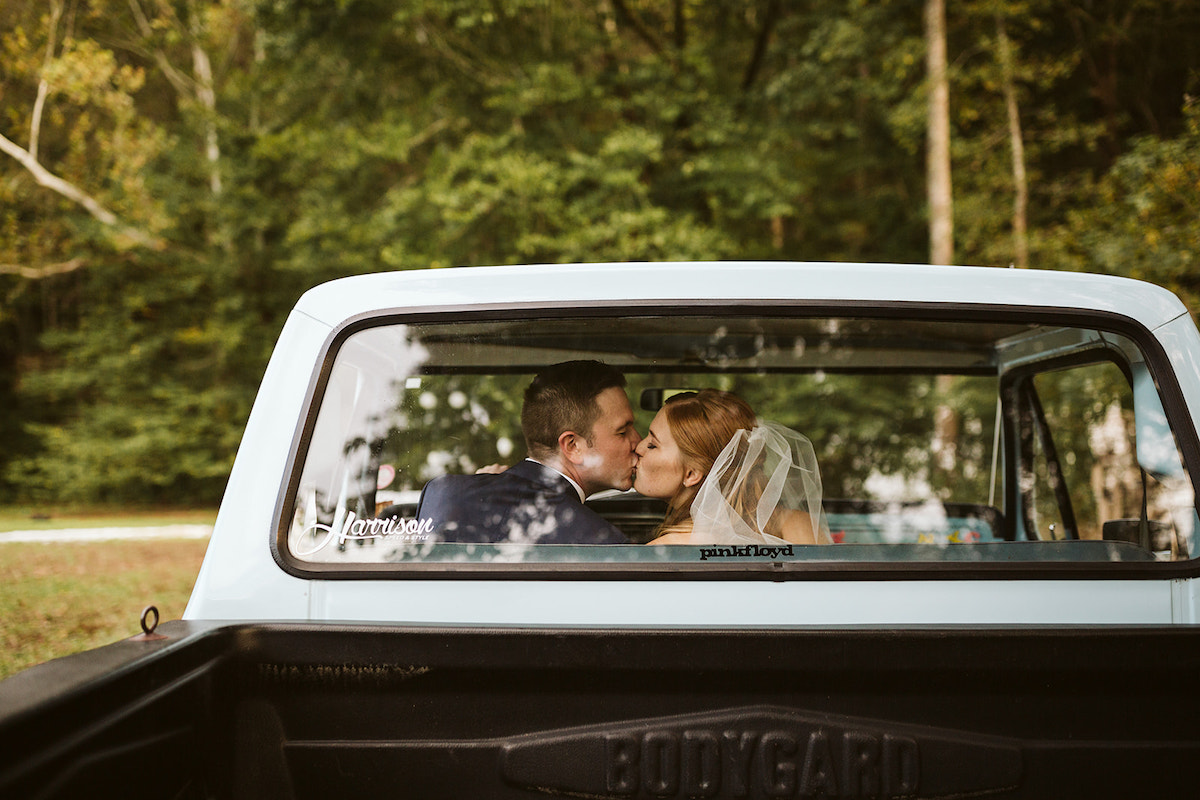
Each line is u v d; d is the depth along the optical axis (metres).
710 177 15.92
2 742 1.11
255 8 16.09
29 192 20.22
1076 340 2.16
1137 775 1.57
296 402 1.74
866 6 14.80
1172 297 1.86
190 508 22.27
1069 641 1.56
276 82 18.55
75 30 20.42
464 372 2.11
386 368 1.88
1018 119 15.09
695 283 1.81
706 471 2.05
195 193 20.33
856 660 1.55
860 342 2.50
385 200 17.09
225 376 22.38
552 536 1.90
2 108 19.45
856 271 1.83
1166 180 10.46
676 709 1.56
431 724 1.56
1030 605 1.68
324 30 15.96
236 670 1.57
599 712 1.56
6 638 6.89
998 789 1.55
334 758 1.55
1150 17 14.76
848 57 14.89
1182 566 1.71
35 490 22.45
